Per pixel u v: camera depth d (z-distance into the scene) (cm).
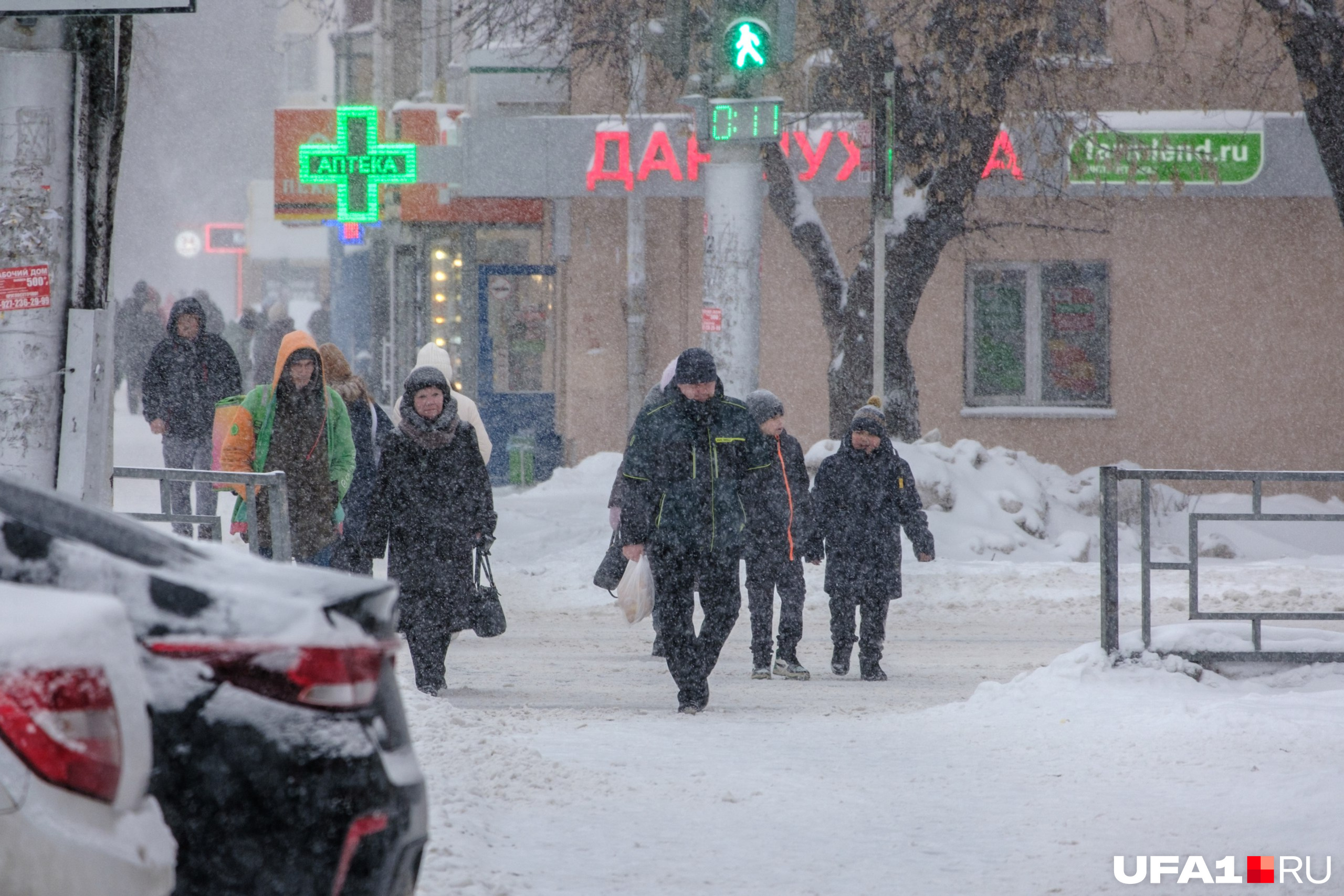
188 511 4981
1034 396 9200
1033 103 7469
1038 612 5438
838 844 2047
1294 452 9088
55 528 1188
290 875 1085
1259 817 2159
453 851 1833
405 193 9225
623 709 3331
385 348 10712
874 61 7062
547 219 9288
